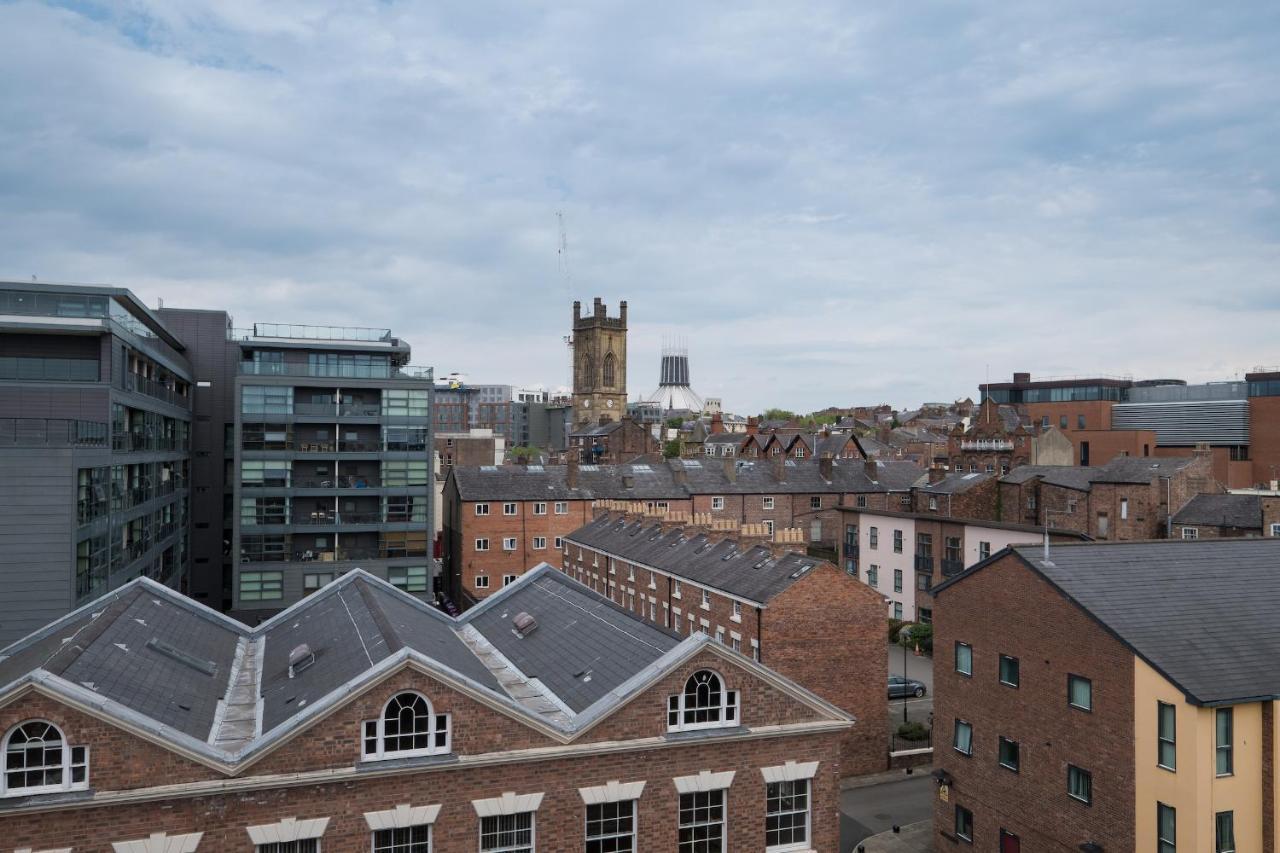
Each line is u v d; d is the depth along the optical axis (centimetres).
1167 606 3009
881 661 4525
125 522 5366
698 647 2497
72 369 5359
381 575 7419
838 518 8588
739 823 2523
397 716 2272
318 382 7306
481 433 15888
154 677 2544
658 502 8919
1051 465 8925
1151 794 2705
